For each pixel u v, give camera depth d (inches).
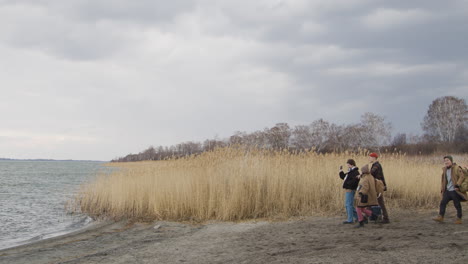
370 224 439.8
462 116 2500.0
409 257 265.9
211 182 611.5
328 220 499.8
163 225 530.3
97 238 460.4
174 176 675.4
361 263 260.7
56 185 1537.9
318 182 637.3
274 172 645.3
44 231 548.1
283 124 2341.3
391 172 714.2
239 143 783.1
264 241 378.9
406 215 521.7
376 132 2358.5
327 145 2372.0
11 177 2191.2
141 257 337.7
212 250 351.6
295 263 275.6
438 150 2084.2
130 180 722.2
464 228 382.6
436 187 681.0
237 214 564.7
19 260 354.6
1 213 725.3
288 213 562.9
